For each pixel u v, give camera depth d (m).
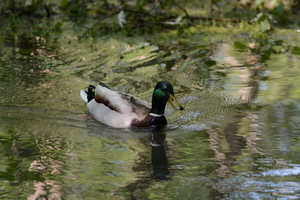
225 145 9.18
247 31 19.31
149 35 18.81
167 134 9.98
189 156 8.67
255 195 7.13
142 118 10.34
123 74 13.84
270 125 10.21
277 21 21.12
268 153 8.71
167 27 20.14
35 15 21.91
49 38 18.09
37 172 7.96
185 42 17.67
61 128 10.23
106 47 16.86
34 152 8.84
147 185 7.51
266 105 11.49
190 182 7.61
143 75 13.75
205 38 18.28
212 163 8.32
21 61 14.91
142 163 8.38
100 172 7.98
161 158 8.59
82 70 14.16
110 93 10.91
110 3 23.39
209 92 12.46
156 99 10.23
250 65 14.77
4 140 9.41
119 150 9.03
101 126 10.48
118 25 19.91
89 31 19.06
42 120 10.64
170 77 13.58
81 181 7.64
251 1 22.97
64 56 15.62
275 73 13.92
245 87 12.76
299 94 12.15
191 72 14.05
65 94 12.28
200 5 23.59
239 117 10.80
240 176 7.78
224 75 13.77
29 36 18.34
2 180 7.64
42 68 14.26
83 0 22.50
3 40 17.61
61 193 7.23
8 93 12.16
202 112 11.17
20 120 10.58
